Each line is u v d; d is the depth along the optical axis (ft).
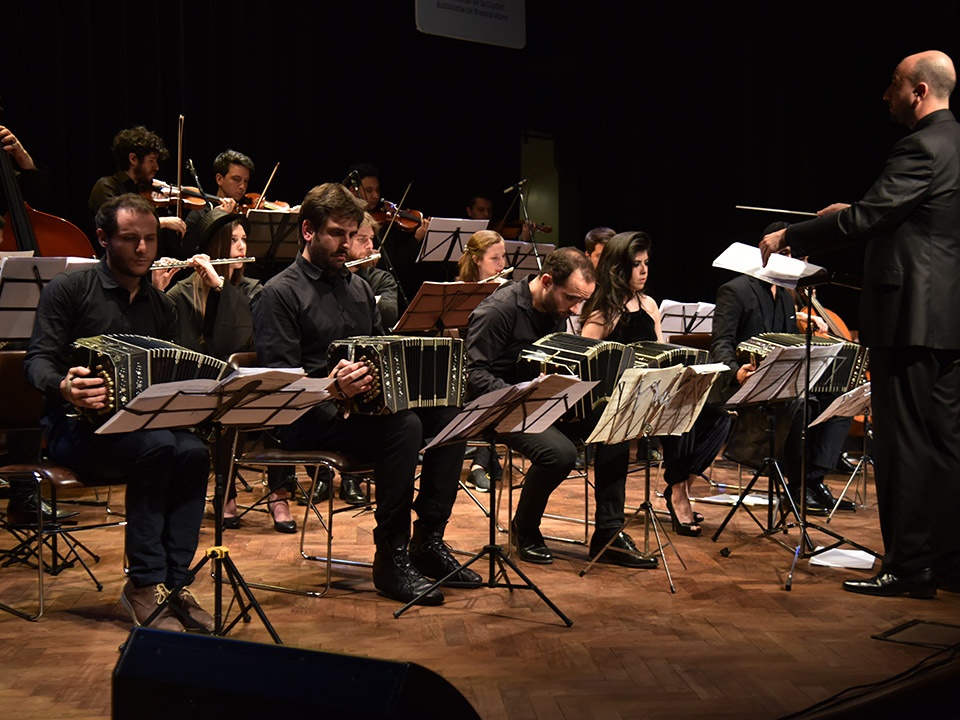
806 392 11.93
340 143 24.31
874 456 11.23
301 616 10.00
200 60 21.80
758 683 8.31
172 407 8.06
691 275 27.25
